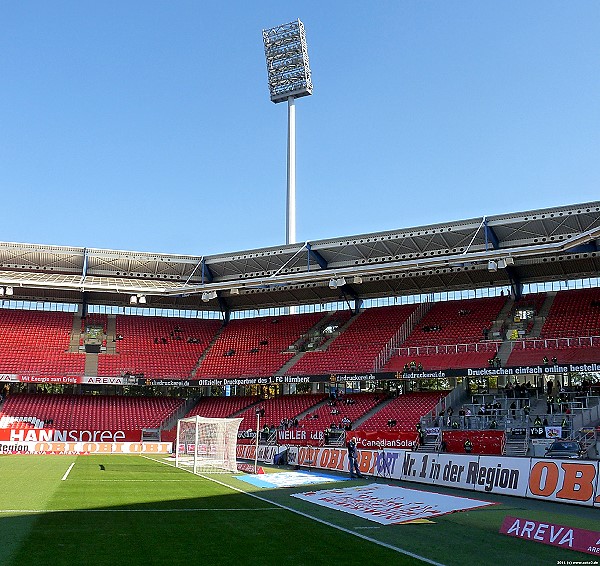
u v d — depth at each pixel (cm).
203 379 5088
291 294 5597
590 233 3338
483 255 3841
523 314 4650
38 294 5572
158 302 5841
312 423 4422
